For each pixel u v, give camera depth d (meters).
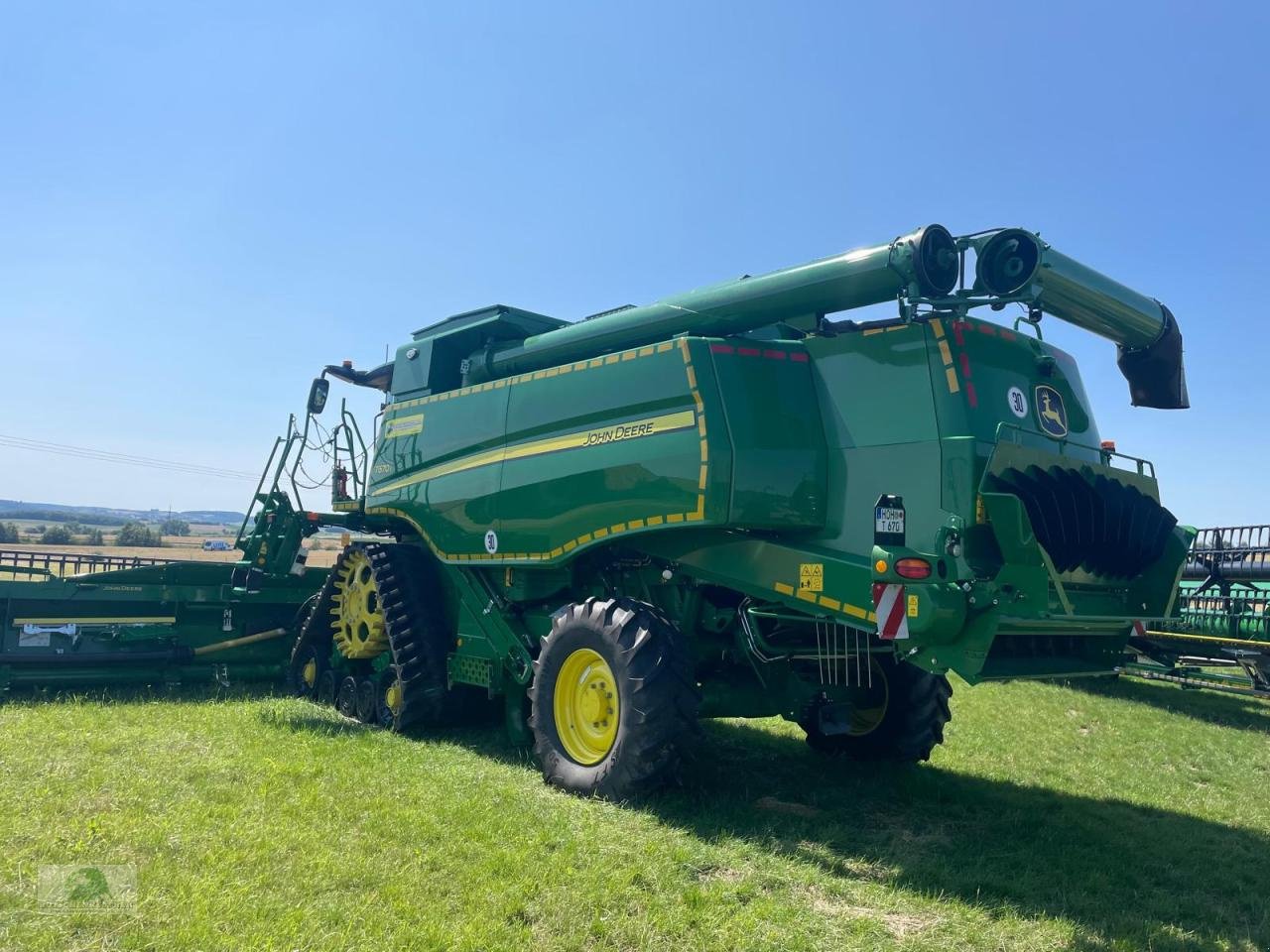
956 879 4.39
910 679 6.78
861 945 3.60
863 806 5.76
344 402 9.60
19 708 7.56
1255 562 10.80
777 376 5.60
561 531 6.38
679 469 5.50
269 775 5.43
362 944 3.26
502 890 3.83
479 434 7.38
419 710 7.62
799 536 5.54
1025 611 4.53
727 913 3.80
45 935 3.16
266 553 9.77
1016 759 7.48
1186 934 3.87
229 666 9.71
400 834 4.46
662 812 5.23
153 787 5.06
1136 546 5.42
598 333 6.73
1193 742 8.67
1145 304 5.90
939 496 4.88
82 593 9.02
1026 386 5.39
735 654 6.11
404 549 8.28
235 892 3.60
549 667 6.04
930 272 4.94
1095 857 4.86
